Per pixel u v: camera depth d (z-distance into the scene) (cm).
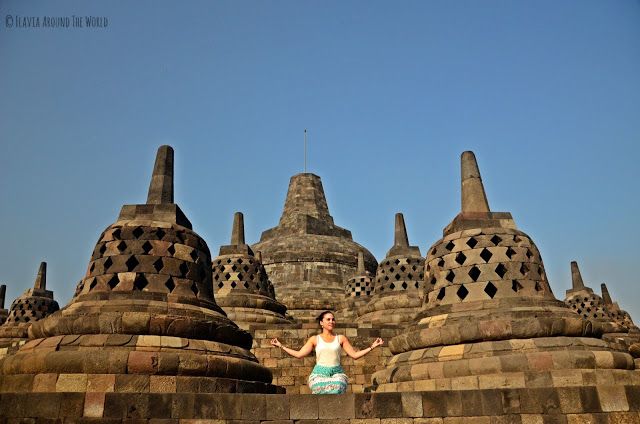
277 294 3631
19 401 881
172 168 1541
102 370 1070
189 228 1502
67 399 879
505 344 1205
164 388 1072
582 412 891
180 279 1332
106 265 1314
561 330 1220
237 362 1195
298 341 1903
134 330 1153
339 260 3981
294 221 4397
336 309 3481
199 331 1202
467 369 1183
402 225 2916
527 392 902
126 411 875
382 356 1881
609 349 1229
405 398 896
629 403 899
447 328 1270
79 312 1199
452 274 1414
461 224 1473
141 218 1409
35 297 3028
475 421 888
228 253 2589
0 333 2755
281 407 887
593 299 3091
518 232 1440
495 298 1332
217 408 882
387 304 2606
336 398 895
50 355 1080
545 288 1396
